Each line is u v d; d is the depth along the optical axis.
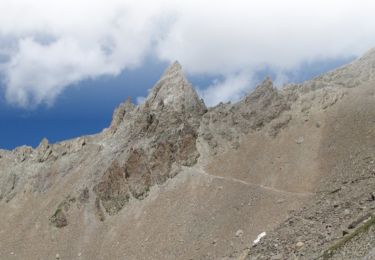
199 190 162.50
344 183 137.12
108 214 169.00
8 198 194.38
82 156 199.38
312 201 138.50
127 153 181.62
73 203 177.38
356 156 150.38
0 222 184.00
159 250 147.00
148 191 169.50
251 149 174.00
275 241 118.31
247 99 190.62
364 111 170.00
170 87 197.38
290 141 171.75
